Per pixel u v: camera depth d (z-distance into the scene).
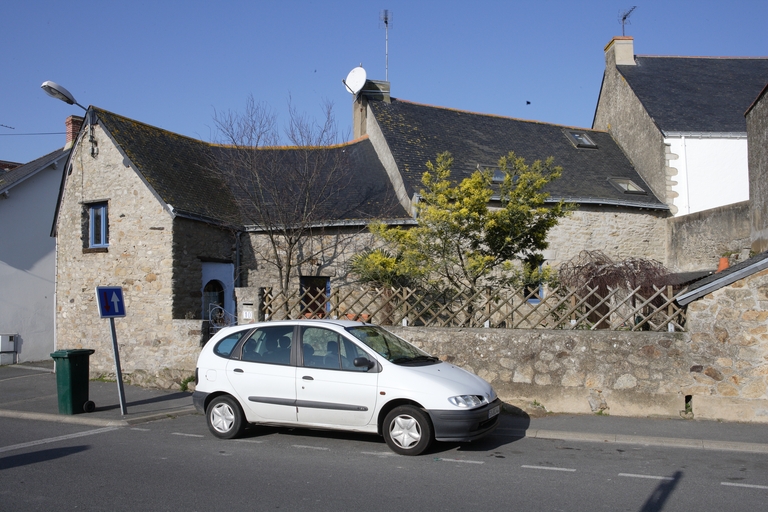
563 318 9.58
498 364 9.55
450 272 11.48
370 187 16.42
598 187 17.28
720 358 8.77
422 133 18.20
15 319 18.12
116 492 5.72
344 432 8.34
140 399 11.10
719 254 14.80
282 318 11.12
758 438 7.79
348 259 14.77
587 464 6.76
